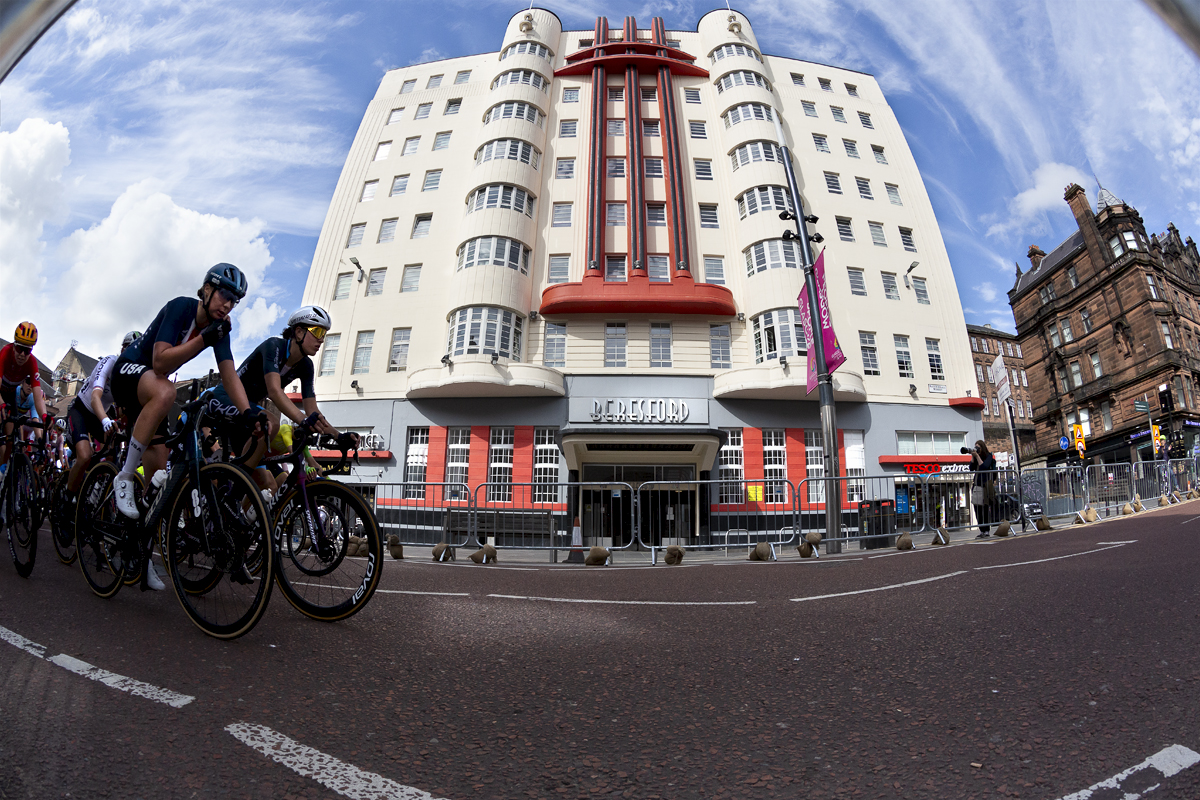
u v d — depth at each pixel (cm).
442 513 1019
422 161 2388
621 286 2022
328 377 2112
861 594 463
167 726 202
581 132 2358
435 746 199
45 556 532
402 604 419
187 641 295
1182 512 1029
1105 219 3903
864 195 2383
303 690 240
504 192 2159
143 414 325
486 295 2017
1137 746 188
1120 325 3809
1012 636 314
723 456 1950
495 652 307
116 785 166
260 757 185
